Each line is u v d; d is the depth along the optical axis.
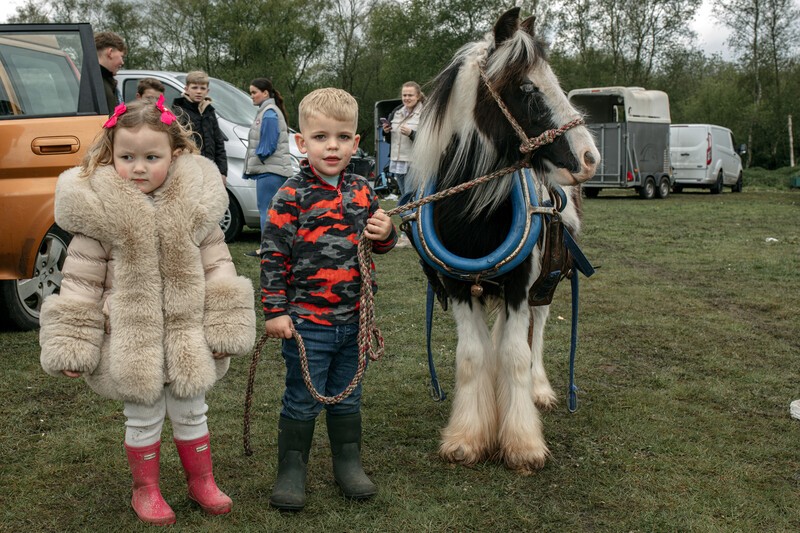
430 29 37.00
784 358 4.50
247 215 8.20
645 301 6.05
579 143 2.74
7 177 4.34
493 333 3.26
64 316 2.22
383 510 2.57
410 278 6.79
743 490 2.75
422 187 3.03
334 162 2.47
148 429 2.39
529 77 2.74
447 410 3.58
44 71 4.60
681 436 3.25
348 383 2.67
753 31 37.81
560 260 3.01
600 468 2.93
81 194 2.22
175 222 2.33
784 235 10.44
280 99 6.83
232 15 35.12
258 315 5.39
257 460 2.95
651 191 18.59
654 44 38.56
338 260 2.50
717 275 7.30
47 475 2.78
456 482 2.82
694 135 21.00
